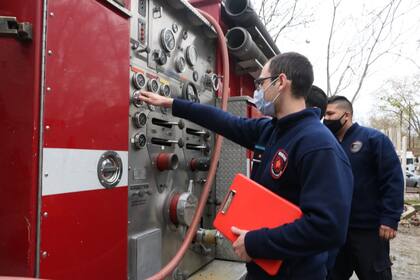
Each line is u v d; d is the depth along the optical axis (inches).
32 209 52.1
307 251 48.0
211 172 105.6
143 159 89.4
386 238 98.1
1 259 53.6
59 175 55.9
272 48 163.2
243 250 52.1
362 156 102.8
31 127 52.2
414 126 1047.6
